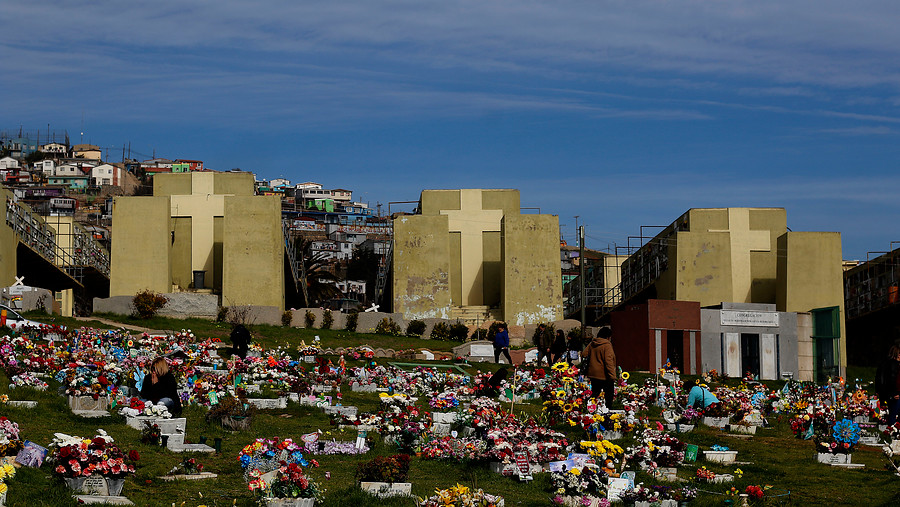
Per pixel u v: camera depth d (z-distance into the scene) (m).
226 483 14.70
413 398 26.00
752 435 22.72
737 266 58.22
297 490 13.48
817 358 42.12
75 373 22.64
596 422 18.73
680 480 16.56
